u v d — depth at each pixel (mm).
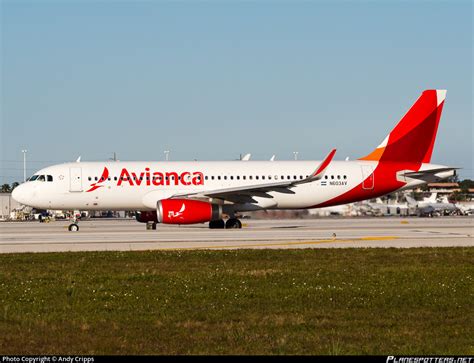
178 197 91062
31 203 94625
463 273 45625
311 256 55875
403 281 42531
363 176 99062
